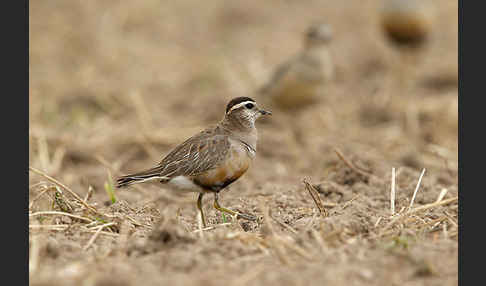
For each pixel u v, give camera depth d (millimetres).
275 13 28891
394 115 19281
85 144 17000
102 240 10352
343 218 10484
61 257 9523
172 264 8844
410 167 15336
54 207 11672
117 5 28000
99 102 20156
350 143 17375
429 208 11672
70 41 24859
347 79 22703
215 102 19953
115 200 12461
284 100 17984
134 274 8578
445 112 19016
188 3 29766
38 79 21797
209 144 11633
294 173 15672
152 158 16812
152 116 19234
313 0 30281
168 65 23766
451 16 27375
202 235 10250
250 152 12062
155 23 27406
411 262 8883
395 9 18594
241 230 10664
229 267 8812
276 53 24781
